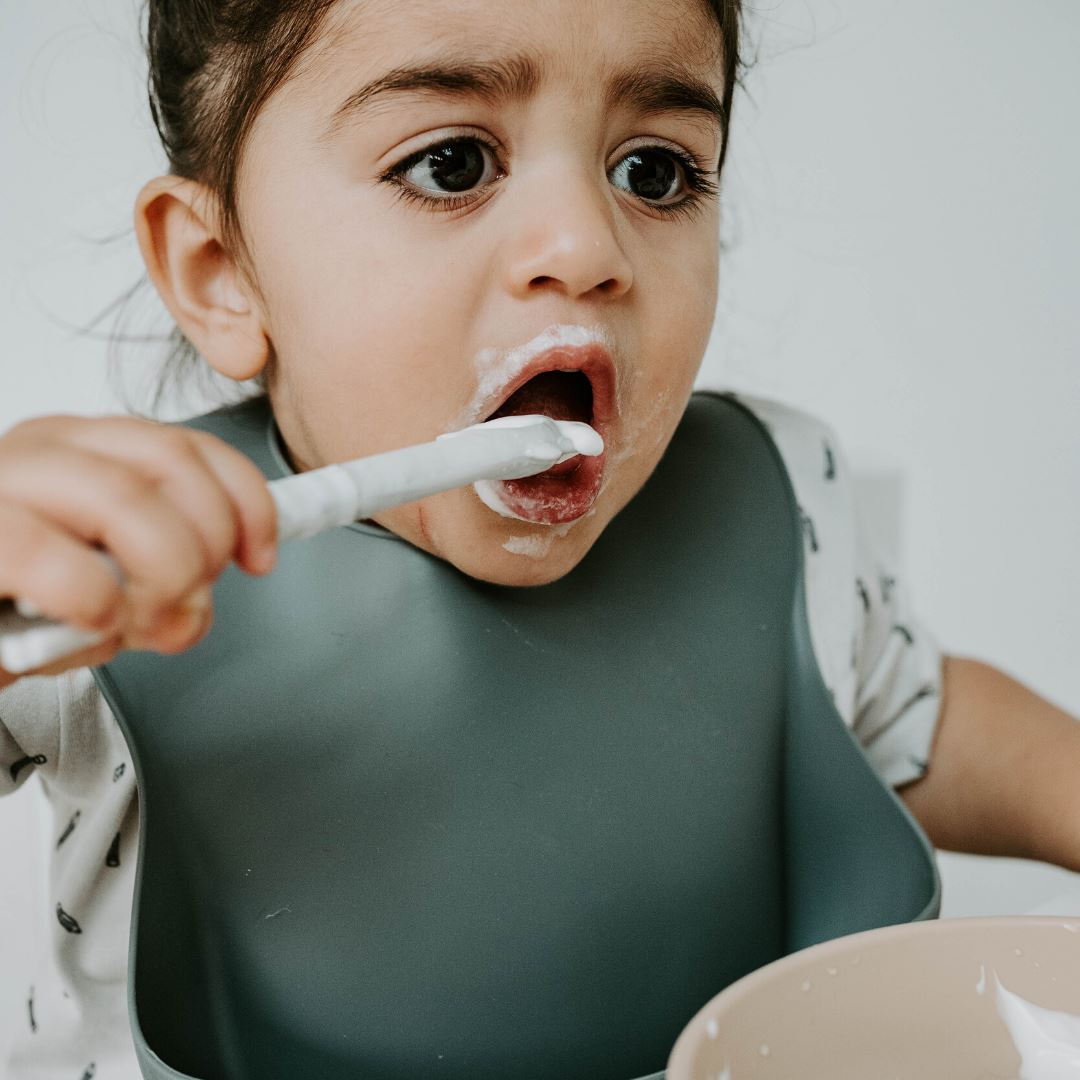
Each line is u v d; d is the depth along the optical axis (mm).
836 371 1151
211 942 572
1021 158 1137
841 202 1126
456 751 618
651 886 636
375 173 546
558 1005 609
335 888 584
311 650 615
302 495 376
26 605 328
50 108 933
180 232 633
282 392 640
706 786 665
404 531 623
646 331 575
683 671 685
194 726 589
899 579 921
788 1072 396
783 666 723
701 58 573
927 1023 424
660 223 587
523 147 541
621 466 591
